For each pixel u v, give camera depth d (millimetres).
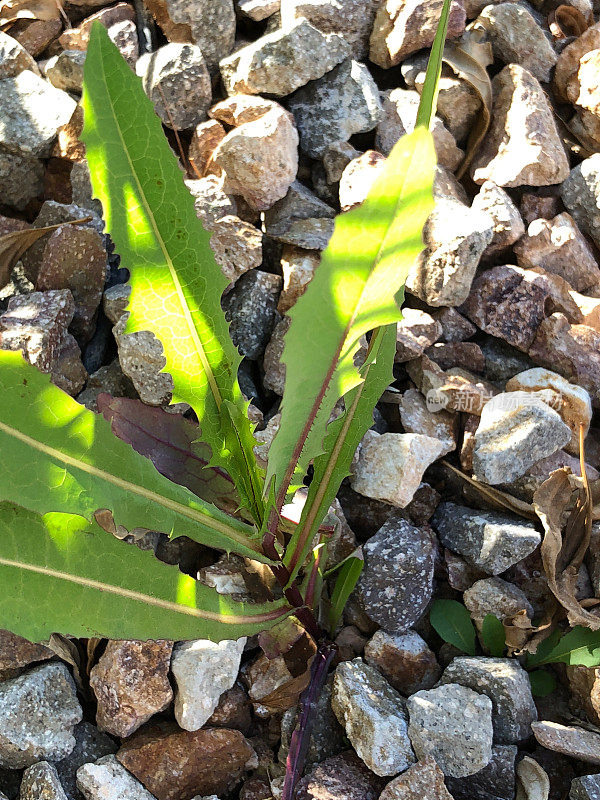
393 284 165
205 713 255
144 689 253
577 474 295
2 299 319
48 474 205
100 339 318
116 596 217
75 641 272
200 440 245
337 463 243
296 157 323
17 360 196
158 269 223
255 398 312
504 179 335
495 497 291
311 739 258
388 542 278
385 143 343
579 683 265
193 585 227
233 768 257
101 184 209
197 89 338
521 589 284
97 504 212
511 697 252
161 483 227
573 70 354
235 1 366
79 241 303
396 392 308
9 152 340
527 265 330
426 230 312
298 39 327
